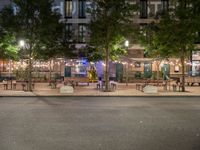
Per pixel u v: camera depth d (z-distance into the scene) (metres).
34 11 32.91
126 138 10.95
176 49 32.84
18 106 20.38
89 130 12.41
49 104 21.58
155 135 11.49
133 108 19.61
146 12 55.03
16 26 32.72
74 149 9.42
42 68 53.00
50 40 33.59
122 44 34.56
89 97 27.02
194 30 31.86
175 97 27.27
